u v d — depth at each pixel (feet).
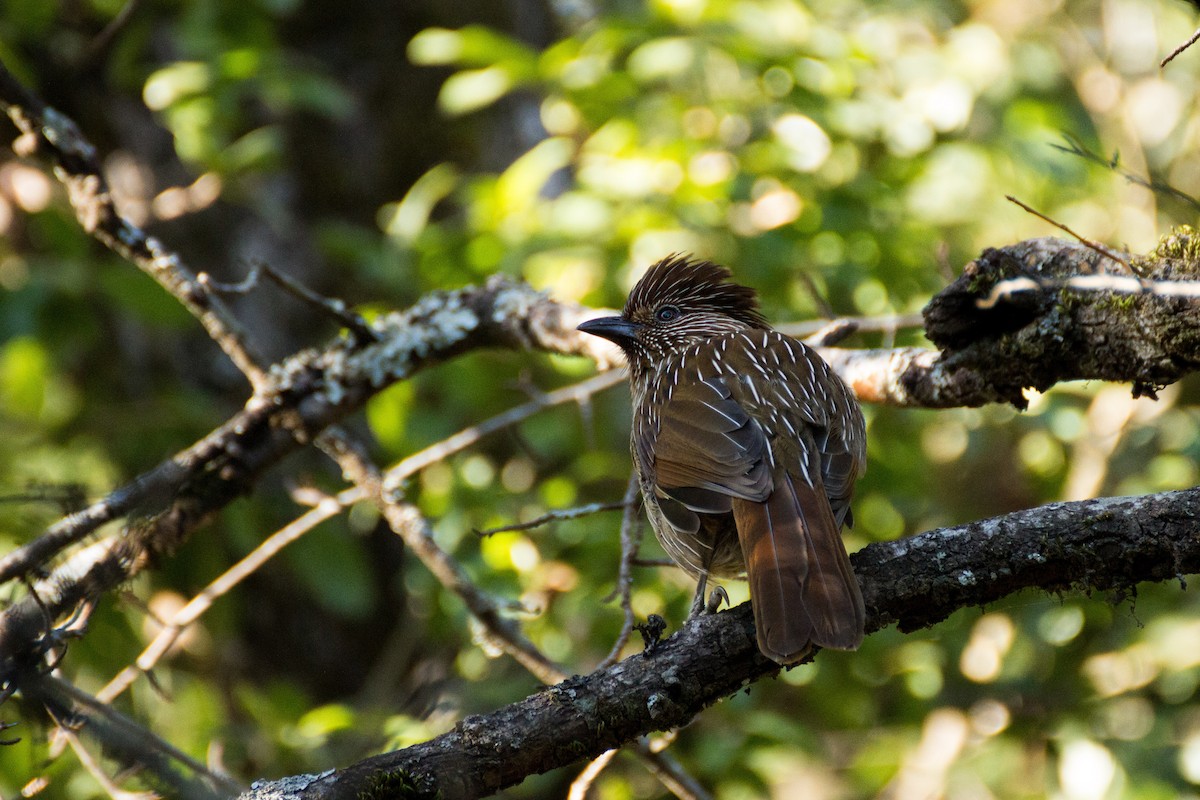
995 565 18.04
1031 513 18.19
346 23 45.34
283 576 41.63
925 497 42.83
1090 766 36.99
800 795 43.01
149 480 25.96
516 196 38.52
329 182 44.42
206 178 38.83
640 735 17.49
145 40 41.52
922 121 41.19
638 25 38.45
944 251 25.75
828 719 40.47
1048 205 44.52
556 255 37.68
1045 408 39.73
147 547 26.84
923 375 23.22
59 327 37.78
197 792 21.76
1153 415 41.06
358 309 38.75
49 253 40.98
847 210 37.76
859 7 48.19
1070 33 50.65
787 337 24.04
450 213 46.44
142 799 21.68
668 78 40.57
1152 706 39.27
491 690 34.14
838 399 22.54
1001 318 21.42
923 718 41.29
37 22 38.70
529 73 39.01
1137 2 49.06
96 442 39.32
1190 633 37.76
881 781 40.16
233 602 38.86
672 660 17.63
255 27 40.19
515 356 39.99
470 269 38.73
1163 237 19.60
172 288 27.94
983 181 41.34
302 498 29.60
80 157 27.20
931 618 18.40
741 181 36.91
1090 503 18.04
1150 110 48.62
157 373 42.50
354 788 16.44
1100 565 17.78
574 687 17.42
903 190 40.19
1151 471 39.68
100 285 36.76
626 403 44.19
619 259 37.70
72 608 24.47
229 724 37.06
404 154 46.01
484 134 47.73
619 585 23.07
